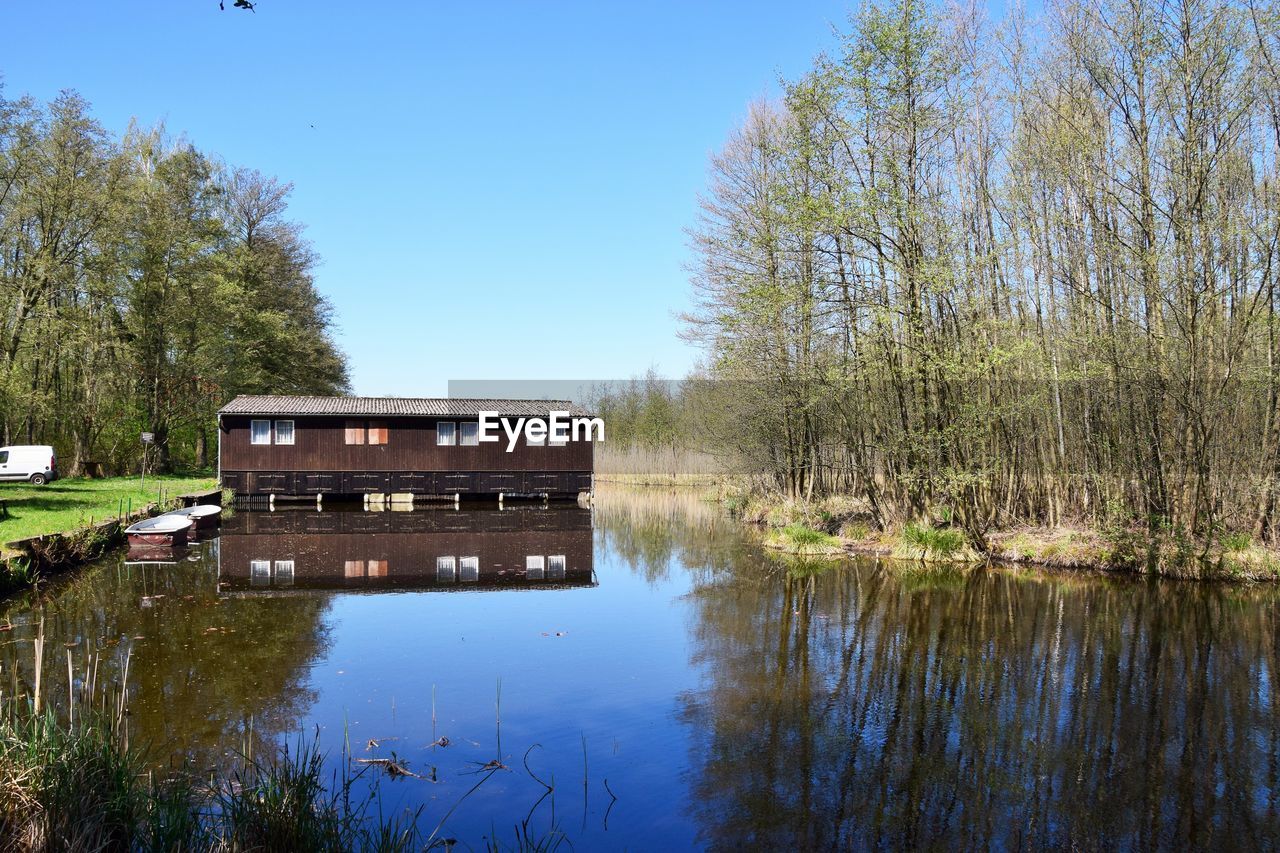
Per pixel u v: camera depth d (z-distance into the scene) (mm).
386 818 5809
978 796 6457
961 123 18172
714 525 25812
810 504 23547
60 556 15234
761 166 22422
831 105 16875
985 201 19250
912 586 15148
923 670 9844
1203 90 15070
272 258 39344
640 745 7348
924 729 7891
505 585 15070
